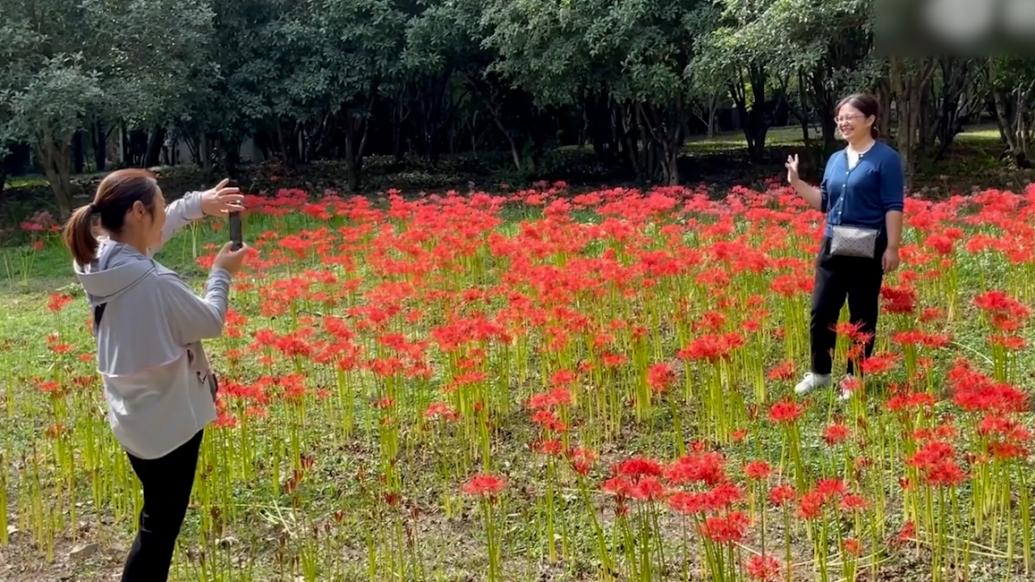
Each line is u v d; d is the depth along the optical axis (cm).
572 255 789
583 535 458
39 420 638
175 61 1405
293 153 1922
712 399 543
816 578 405
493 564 405
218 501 499
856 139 556
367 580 433
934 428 442
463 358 561
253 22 1605
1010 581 393
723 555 407
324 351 561
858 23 1141
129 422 360
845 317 637
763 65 1290
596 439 553
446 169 2019
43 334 835
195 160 2106
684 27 1332
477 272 870
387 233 915
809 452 513
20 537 493
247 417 548
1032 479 454
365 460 557
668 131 1542
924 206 791
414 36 1512
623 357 591
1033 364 598
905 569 406
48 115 1226
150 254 377
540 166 1725
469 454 549
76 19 1337
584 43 1374
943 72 1558
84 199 1703
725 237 857
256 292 909
